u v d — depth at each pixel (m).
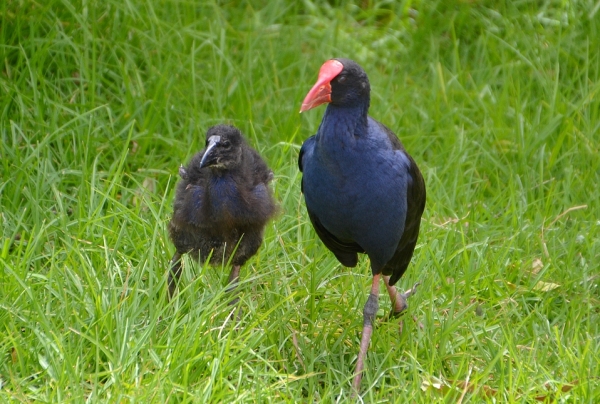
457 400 8.53
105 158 11.86
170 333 8.34
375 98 13.69
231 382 8.24
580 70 14.23
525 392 8.32
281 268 10.18
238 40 14.48
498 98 13.82
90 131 11.77
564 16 14.96
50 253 9.73
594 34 14.55
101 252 9.75
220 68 13.19
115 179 10.42
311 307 9.64
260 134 12.75
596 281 10.80
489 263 10.73
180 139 12.59
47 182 10.95
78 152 11.60
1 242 9.93
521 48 14.72
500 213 12.05
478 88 14.16
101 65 12.86
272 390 8.20
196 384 8.09
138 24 13.48
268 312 8.95
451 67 14.98
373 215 8.68
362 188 8.55
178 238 9.69
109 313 8.38
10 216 10.55
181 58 13.42
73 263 9.30
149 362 8.21
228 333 8.59
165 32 13.69
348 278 10.34
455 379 8.45
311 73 14.22
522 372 8.64
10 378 7.92
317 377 8.88
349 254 9.59
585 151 12.84
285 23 15.59
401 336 9.46
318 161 8.63
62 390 7.71
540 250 11.27
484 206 11.91
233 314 9.27
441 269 10.27
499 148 13.05
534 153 12.84
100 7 13.38
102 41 13.02
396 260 9.38
